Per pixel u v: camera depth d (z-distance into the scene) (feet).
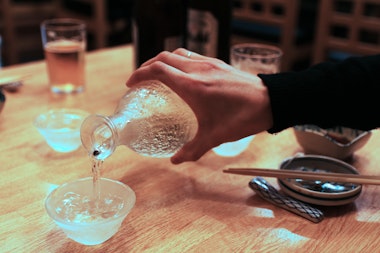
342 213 1.51
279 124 1.57
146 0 2.26
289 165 1.69
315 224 1.44
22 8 7.73
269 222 1.45
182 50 1.78
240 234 1.38
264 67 2.01
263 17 5.19
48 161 1.77
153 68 1.55
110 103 2.32
